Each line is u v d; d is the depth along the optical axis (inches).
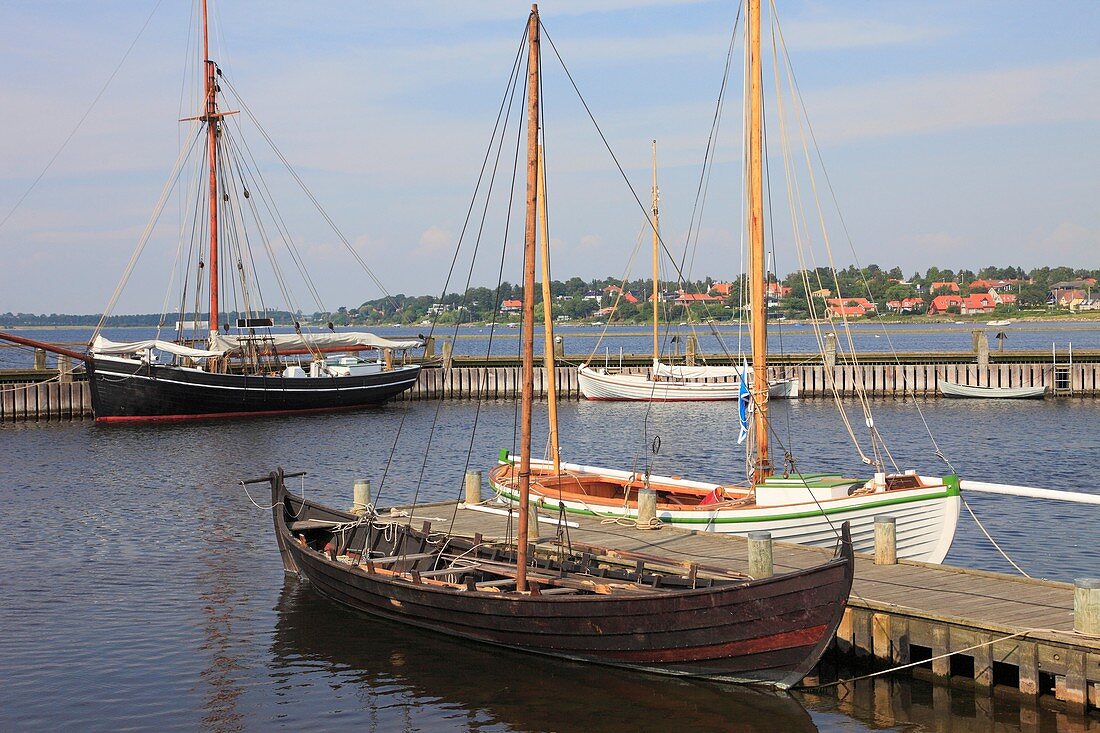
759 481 1042.1
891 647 724.0
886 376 2962.6
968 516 1272.1
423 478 1651.1
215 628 856.3
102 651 795.4
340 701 699.4
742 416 1070.4
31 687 719.7
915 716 661.3
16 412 2490.2
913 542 924.0
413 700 701.3
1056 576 985.5
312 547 1044.5
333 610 911.0
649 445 2068.2
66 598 937.5
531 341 770.8
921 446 1963.6
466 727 656.4
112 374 2379.4
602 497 1143.6
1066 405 2677.2
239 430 2292.1
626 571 826.8
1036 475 1608.0
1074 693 638.5
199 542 1166.3
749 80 1107.9
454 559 907.4
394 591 853.8
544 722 664.4
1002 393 2837.1
